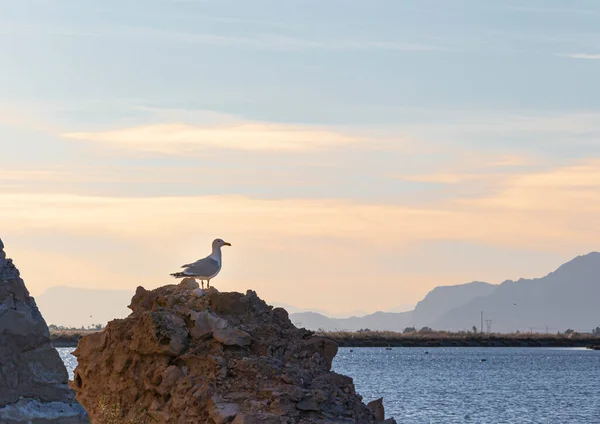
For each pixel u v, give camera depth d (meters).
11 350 9.38
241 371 21.00
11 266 9.70
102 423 20.59
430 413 71.50
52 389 9.53
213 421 19.77
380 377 131.50
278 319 23.59
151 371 21.52
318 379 21.44
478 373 147.88
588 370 163.62
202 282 23.61
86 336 23.27
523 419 68.12
